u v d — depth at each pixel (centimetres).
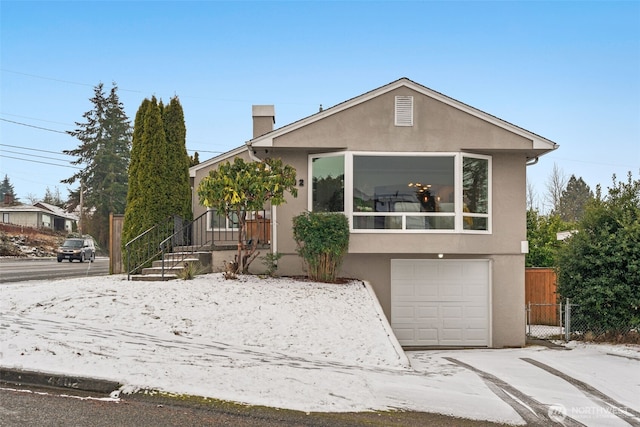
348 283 1186
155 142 1484
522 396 686
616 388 761
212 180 1090
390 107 1244
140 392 545
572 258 1215
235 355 712
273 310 928
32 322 779
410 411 567
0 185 9125
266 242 1338
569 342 1212
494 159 1301
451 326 1294
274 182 1101
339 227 1162
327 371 687
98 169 5172
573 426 568
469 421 552
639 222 1133
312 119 1229
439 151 1238
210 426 471
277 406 538
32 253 3872
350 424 507
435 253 1239
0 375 575
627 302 1135
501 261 1293
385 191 1233
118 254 1533
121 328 787
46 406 502
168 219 1416
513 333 1286
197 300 941
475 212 1273
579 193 5491
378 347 846
